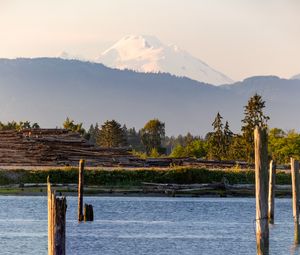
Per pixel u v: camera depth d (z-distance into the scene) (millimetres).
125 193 171875
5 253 96438
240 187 177250
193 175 180750
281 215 143125
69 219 131375
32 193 167375
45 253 96438
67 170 178000
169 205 155375
